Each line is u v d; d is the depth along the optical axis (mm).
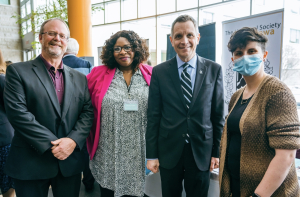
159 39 8078
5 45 13602
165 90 1471
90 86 1835
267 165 989
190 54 1441
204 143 1430
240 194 1096
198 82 1434
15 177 1358
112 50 1794
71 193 1543
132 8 8609
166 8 7738
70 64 2730
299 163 1893
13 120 1324
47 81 1437
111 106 1702
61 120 1447
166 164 1456
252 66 1035
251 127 1024
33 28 5992
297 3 4473
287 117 905
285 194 962
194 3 7004
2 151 1901
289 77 4363
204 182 1460
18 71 1373
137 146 1738
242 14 5883
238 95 1237
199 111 1410
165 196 1523
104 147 1723
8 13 13547
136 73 1844
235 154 1146
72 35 5359
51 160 1417
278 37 1950
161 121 1510
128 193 1773
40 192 1432
